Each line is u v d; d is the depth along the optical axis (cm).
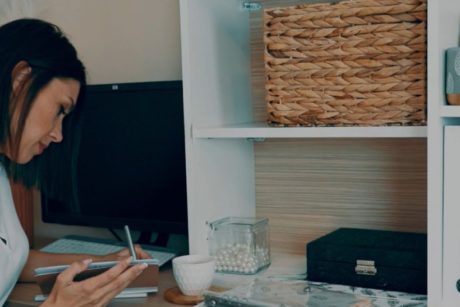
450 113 111
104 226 184
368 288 132
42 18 209
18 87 121
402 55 123
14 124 122
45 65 121
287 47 135
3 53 120
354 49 127
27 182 144
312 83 133
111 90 178
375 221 157
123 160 179
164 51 187
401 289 129
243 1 166
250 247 150
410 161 152
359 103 128
